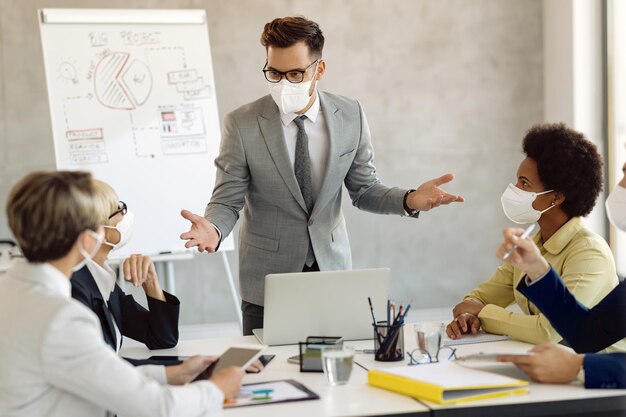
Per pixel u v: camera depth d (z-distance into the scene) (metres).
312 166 2.82
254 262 2.86
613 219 2.17
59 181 1.59
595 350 2.01
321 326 2.32
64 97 4.41
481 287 2.66
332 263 2.87
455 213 5.57
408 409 1.67
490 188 5.59
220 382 1.73
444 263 5.57
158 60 4.55
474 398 1.70
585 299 2.25
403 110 5.45
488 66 5.54
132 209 4.45
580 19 5.17
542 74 5.59
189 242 2.55
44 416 1.60
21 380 1.56
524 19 5.55
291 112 2.73
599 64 5.16
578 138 2.32
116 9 4.52
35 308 1.57
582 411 1.71
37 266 1.62
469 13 5.50
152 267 2.42
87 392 1.56
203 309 5.27
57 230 1.58
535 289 2.02
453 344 2.28
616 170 5.07
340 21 5.33
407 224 5.51
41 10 4.43
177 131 4.55
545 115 5.59
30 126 4.96
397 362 2.11
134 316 2.38
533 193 2.33
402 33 5.42
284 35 2.61
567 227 2.35
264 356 2.17
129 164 4.47
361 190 2.98
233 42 5.21
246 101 5.24
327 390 1.84
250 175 2.83
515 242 1.97
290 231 2.81
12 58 4.91
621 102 5.04
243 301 2.89
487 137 5.56
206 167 4.56
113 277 2.33
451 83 5.50
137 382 1.58
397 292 5.52
